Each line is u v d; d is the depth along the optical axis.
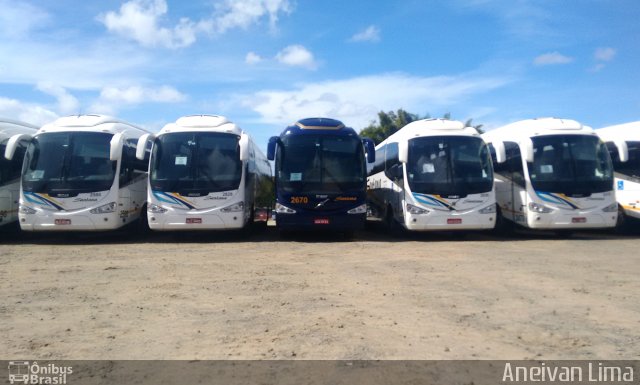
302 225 14.70
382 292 7.95
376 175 20.16
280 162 15.02
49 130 14.55
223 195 14.38
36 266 10.49
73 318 6.52
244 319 6.43
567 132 15.40
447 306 7.05
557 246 13.87
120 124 15.72
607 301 7.32
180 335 5.80
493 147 17.38
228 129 15.02
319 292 7.96
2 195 14.84
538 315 6.59
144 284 8.61
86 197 14.05
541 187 14.99
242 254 12.31
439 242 15.01
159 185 14.34
